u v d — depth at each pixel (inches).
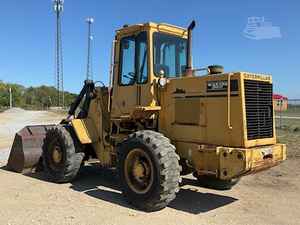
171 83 290.8
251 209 277.3
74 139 346.9
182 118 284.2
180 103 285.4
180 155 285.7
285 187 339.3
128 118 310.7
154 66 298.7
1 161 467.8
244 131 252.7
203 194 316.2
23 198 293.6
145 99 299.7
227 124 259.9
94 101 352.8
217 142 265.4
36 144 398.0
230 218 256.4
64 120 374.6
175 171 260.5
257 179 367.9
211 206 283.7
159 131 297.4
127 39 316.2
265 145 270.4
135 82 307.6
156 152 259.8
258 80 267.0
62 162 344.2
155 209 266.2
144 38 302.0
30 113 2159.2
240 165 246.4
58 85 1786.4
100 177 373.7
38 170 398.9
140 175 272.7
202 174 273.6
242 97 253.6
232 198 305.3
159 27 304.3
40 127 414.3
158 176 258.1
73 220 242.8
